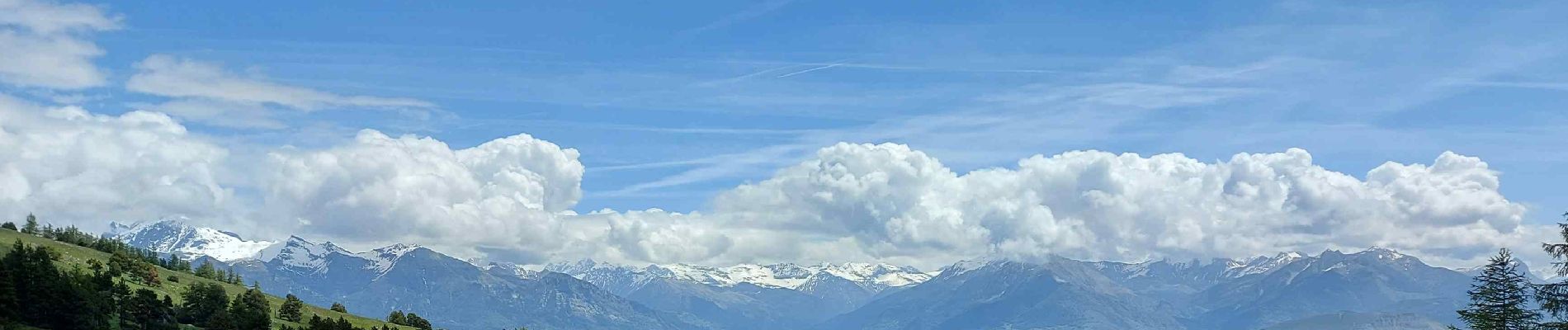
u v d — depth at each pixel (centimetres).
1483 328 13412
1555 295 12069
